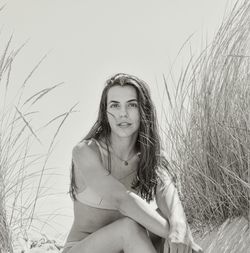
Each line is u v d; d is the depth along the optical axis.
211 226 2.88
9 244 2.92
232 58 2.84
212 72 2.92
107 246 2.47
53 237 3.51
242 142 2.72
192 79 3.00
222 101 2.84
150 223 2.42
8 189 2.98
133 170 2.75
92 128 2.73
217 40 2.95
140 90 2.64
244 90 2.78
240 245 2.52
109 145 2.70
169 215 2.52
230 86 2.81
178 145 3.04
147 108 2.68
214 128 2.85
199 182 2.95
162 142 2.92
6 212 2.99
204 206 2.95
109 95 2.64
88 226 2.68
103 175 2.58
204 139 2.91
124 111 2.62
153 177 2.71
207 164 2.89
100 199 2.63
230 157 2.81
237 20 2.91
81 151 2.64
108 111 2.64
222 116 2.83
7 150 2.97
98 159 2.62
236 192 2.77
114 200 2.52
